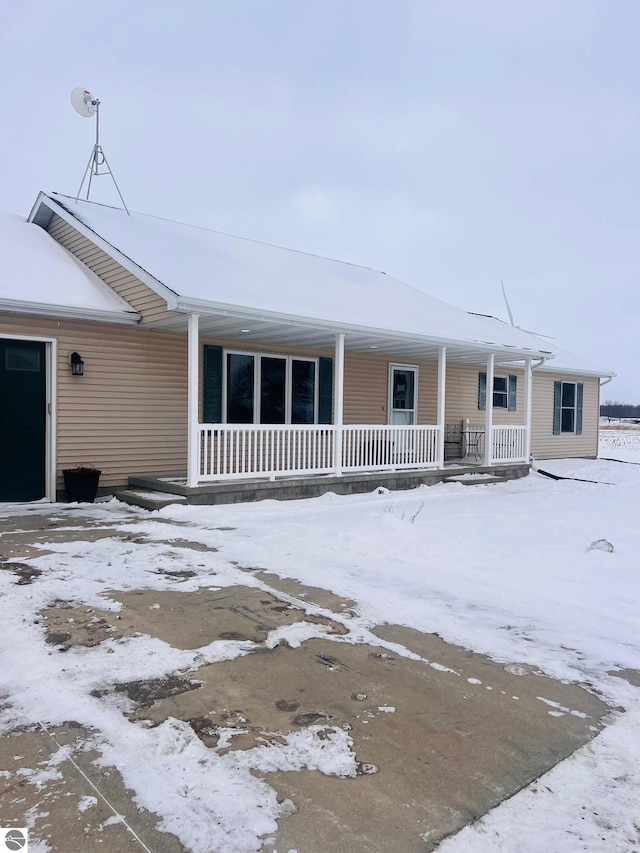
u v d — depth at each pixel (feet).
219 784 7.17
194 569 16.75
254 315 27.04
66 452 28.30
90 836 6.23
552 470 48.19
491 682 10.34
